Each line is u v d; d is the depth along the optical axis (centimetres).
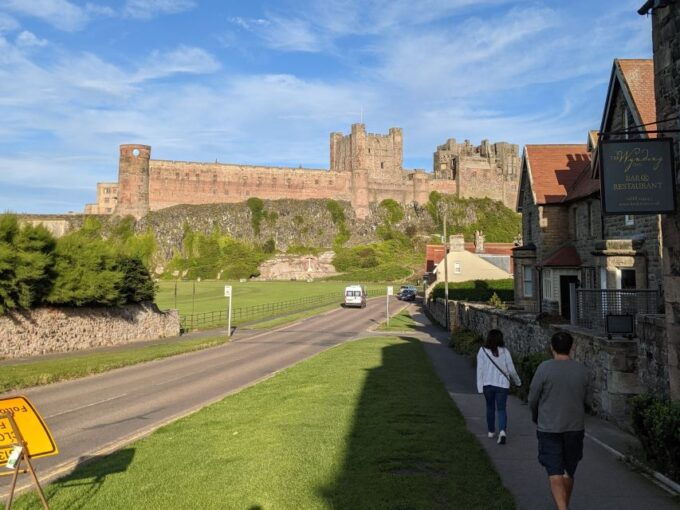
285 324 4297
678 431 688
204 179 14125
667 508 630
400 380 1598
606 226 2341
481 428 1032
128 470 838
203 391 1669
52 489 764
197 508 659
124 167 13225
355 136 15400
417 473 751
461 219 15300
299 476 750
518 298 3114
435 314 4706
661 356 922
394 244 13712
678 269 835
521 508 634
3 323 2436
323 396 1362
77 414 1358
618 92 2042
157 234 12850
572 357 1263
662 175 872
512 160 16788
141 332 3369
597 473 749
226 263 12175
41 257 2520
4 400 591
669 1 855
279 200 14762
